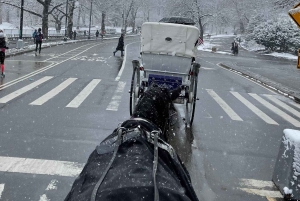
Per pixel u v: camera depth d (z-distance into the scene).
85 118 8.57
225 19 60.31
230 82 17.25
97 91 12.16
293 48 47.09
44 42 39.34
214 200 4.84
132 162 1.41
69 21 52.94
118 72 17.38
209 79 17.84
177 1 56.44
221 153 6.77
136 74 8.61
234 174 5.80
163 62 8.66
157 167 1.44
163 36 8.55
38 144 6.53
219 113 10.24
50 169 5.47
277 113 10.95
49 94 11.15
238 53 45.75
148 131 1.78
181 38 8.50
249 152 6.96
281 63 33.72
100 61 22.48
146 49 8.61
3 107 9.12
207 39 70.06
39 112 8.86
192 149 6.86
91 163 1.52
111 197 1.14
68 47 35.53
